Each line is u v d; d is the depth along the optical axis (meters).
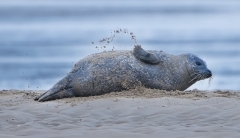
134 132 33.25
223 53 120.81
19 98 44.00
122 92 43.97
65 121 36.12
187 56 47.41
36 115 37.56
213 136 31.80
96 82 44.06
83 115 37.50
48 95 42.94
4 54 115.44
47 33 166.50
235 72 93.25
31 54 115.81
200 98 41.91
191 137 31.69
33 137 32.06
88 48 127.25
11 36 155.50
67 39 148.50
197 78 46.91
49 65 99.62
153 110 38.09
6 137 31.89
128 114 37.50
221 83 81.69
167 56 46.69
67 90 43.72
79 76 44.06
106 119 36.53
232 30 180.75
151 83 45.16
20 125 35.19
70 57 111.44
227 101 40.12
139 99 40.81
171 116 36.84
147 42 143.88
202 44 139.62
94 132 33.09
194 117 36.66
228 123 35.03
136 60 45.22
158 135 32.31
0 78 85.19
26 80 83.56
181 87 46.75
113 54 45.47
